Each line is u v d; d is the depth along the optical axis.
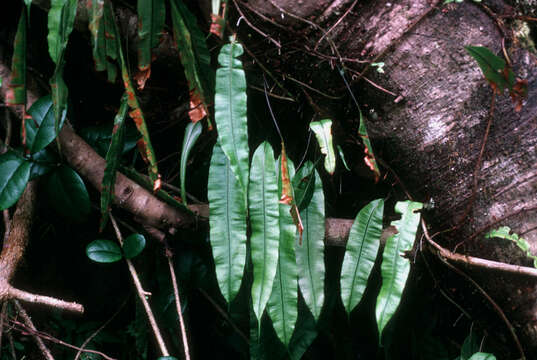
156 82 1.64
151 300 1.61
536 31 1.48
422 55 1.42
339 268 1.57
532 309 1.43
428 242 1.48
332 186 1.63
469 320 1.59
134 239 1.52
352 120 1.50
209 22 1.48
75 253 1.75
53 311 1.67
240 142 1.33
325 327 1.55
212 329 1.70
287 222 1.40
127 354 1.70
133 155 1.67
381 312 1.39
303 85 1.49
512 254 1.42
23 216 1.53
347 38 1.43
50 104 1.48
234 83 1.34
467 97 1.43
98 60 1.37
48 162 1.49
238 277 1.36
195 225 1.51
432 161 1.46
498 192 1.43
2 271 1.46
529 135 1.42
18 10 1.60
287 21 1.43
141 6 1.35
